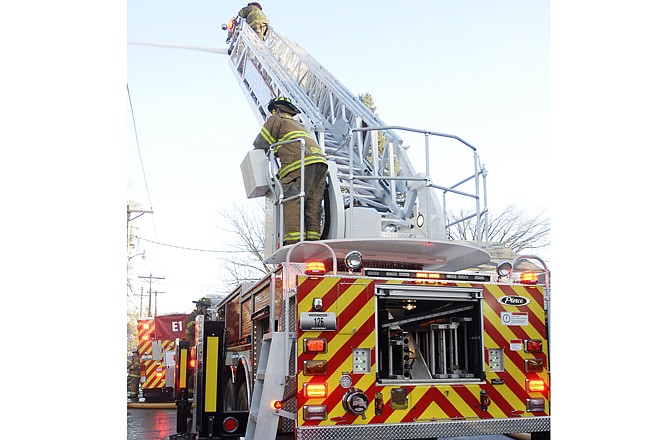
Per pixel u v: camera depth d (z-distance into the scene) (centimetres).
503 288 515
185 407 695
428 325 524
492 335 506
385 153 732
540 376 510
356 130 607
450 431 477
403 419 468
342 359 463
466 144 623
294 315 473
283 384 466
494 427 490
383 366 489
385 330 492
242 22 1252
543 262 532
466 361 513
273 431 461
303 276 465
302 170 576
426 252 596
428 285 493
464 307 512
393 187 703
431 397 478
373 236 616
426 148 612
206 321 577
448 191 618
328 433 449
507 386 501
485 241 604
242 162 684
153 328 1395
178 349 712
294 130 643
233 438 565
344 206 685
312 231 620
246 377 583
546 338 518
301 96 922
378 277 484
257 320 592
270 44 1170
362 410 456
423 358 529
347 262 479
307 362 455
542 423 502
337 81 903
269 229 666
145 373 1352
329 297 467
